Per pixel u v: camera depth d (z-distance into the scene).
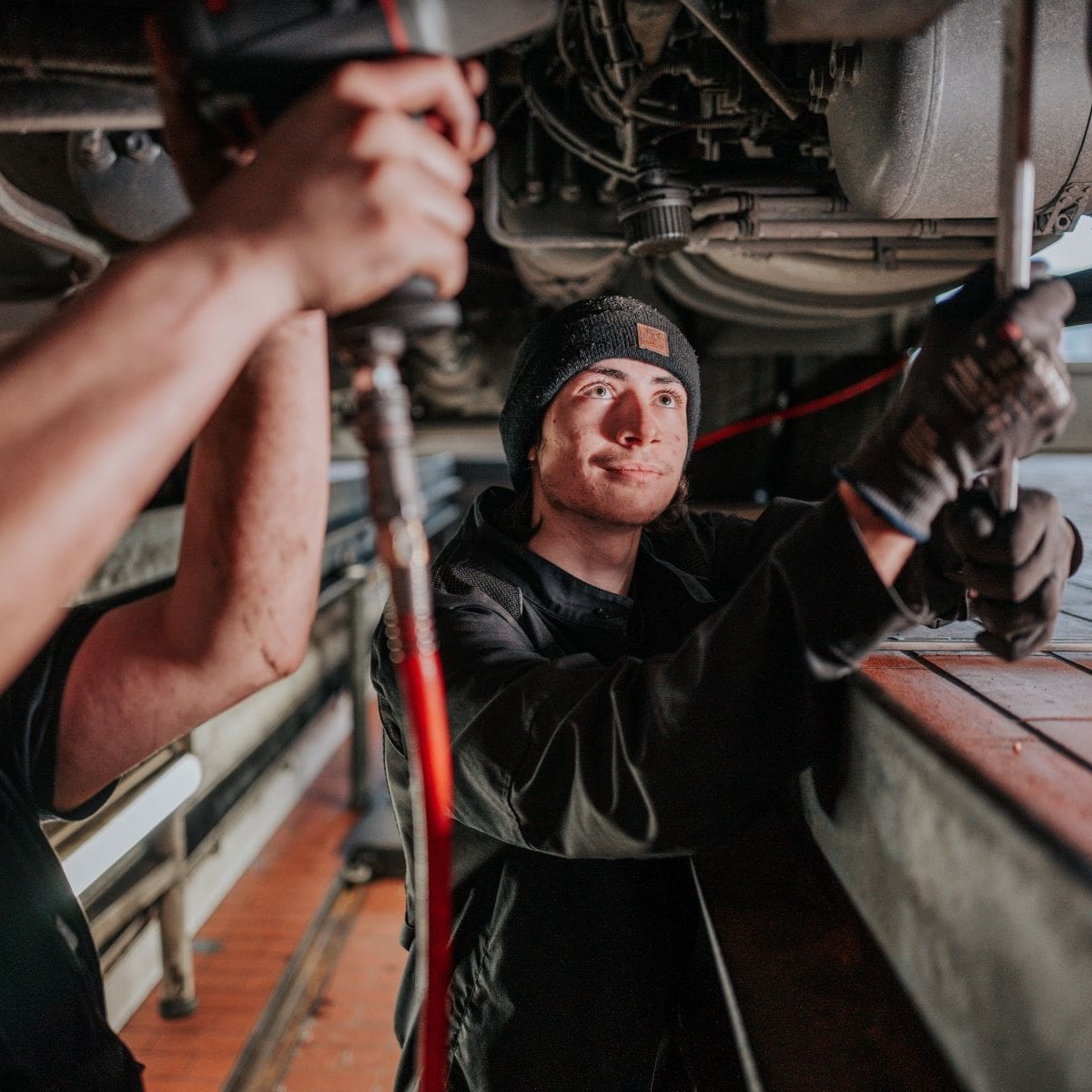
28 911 0.75
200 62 0.45
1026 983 0.47
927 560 0.70
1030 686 0.76
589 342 1.10
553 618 1.11
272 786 4.24
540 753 0.82
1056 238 1.27
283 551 0.74
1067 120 0.98
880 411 2.65
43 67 0.68
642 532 1.26
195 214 0.44
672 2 1.09
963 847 0.54
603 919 1.00
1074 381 2.90
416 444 5.48
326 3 0.44
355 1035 2.93
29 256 1.74
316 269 0.43
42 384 0.40
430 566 1.23
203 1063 2.78
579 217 1.72
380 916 3.60
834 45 0.99
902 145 0.99
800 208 1.37
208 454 0.71
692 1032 1.06
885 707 0.66
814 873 1.01
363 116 0.42
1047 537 0.61
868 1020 0.77
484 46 0.49
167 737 0.81
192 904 3.29
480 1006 1.04
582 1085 0.99
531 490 1.26
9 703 0.79
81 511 0.39
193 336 0.41
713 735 0.70
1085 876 0.42
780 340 2.62
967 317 0.58
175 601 0.77
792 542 0.67
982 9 0.94
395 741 1.11
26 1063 0.72
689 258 1.92
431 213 0.43
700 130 1.35
